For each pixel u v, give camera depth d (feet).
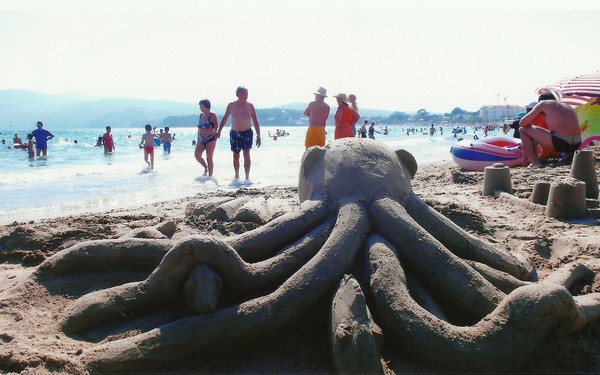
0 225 20.74
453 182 31.12
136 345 9.80
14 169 42.22
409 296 10.28
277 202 19.39
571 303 9.27
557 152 32.94
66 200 27.61
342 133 34.47
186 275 10.84
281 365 10.11
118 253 12.55
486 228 18.51
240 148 34.78
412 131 182.19
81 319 10.89
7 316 11.02
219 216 18.62
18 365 9.40
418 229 11.69
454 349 9.28
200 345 9.99
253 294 11.21
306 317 10.58
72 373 9.29
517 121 40.29
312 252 11.72
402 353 10.14
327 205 12.84
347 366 8.99
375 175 13.01
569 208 19.79
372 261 10.97
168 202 25.50
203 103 35.78
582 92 37.86
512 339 9.09
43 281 12.21
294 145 82.38
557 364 9.42
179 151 68.59
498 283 11.66
